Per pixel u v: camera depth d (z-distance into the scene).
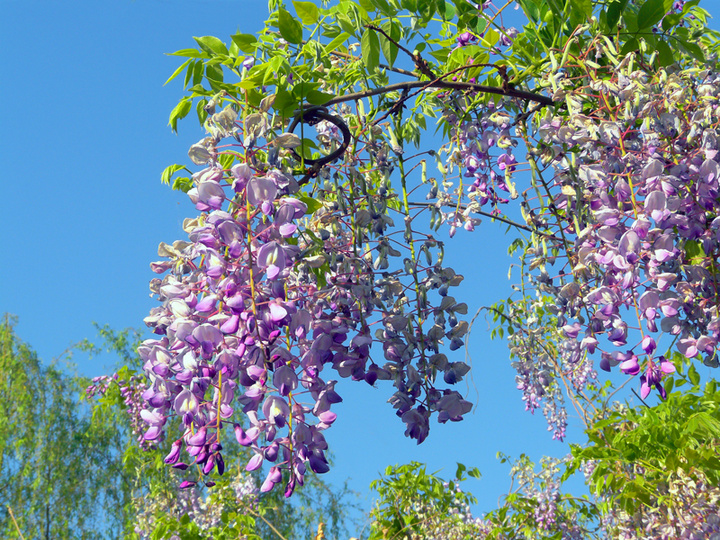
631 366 1.62
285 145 1.55
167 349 1.50
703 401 2.94
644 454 3.02
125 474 9.22
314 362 1.47
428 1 2.08
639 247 1.62
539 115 2.44
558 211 2.28
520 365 3.35
